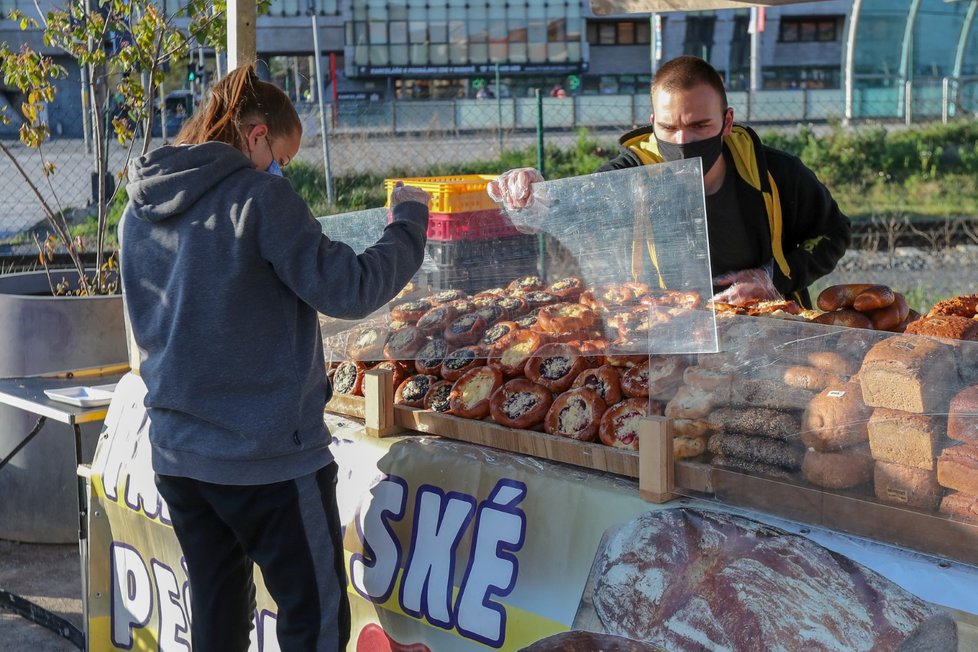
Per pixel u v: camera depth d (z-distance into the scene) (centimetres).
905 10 2666
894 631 151
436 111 1662
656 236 186
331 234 241
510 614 198
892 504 156
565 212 204
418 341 235
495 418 215
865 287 201
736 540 170
